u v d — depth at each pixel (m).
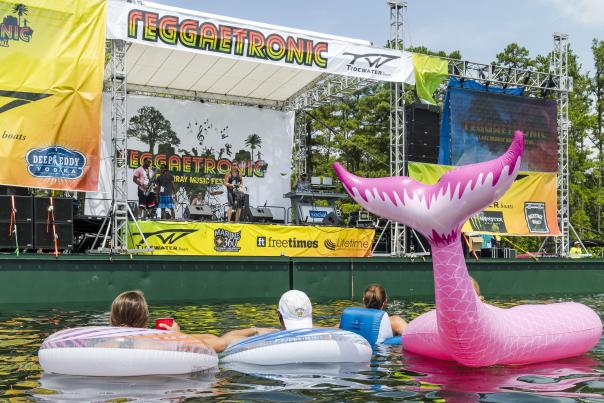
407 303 11.76
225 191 19.19
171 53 16.09
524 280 15.95
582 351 5.45
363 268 14.07
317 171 32.66
